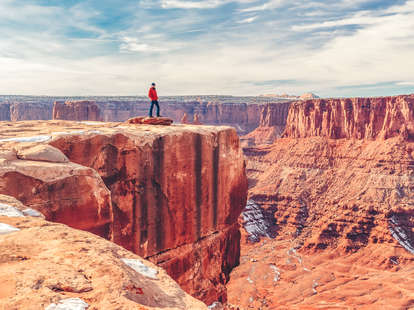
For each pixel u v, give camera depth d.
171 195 16.95
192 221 18.25
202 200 18.67
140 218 15.71
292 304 63.34
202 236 19.03
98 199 11.30
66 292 3.96
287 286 71.38
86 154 13.88
